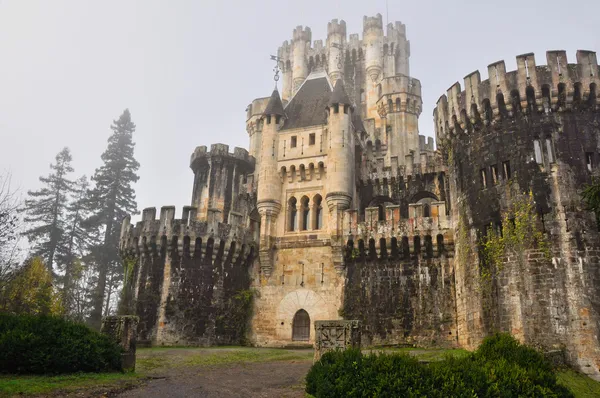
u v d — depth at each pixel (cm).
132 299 3981
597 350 2594
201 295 3925
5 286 4081
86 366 2083
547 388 1588
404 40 6950
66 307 5322
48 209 6569
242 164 5291
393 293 3684
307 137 4378
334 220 3969
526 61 3198
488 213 3158
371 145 5416
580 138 3039
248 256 4231
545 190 2961
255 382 2106
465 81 3459
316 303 3903
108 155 7094
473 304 3144
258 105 5822
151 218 4122
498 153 3206
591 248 2791
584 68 3119
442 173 4356
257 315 4053
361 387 1475
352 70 6831
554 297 2748
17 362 1914
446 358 1719
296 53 7062
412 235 3709
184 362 2802
